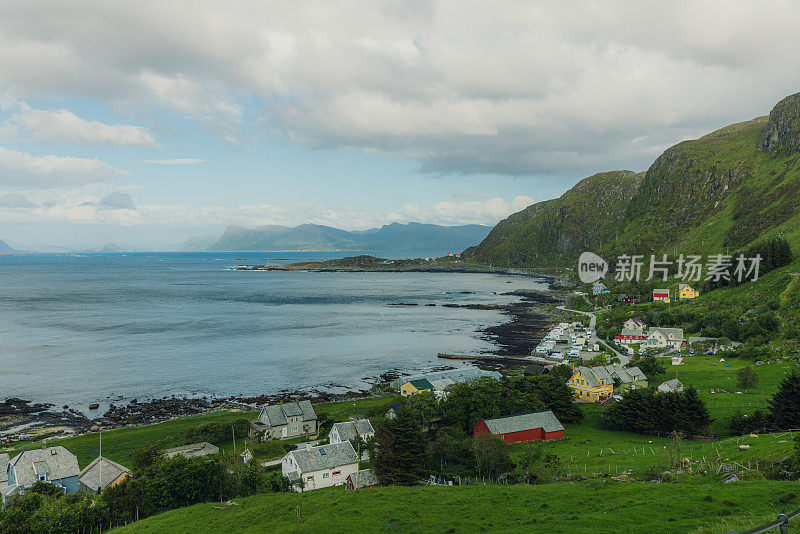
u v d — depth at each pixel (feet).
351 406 429.79
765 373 428.56
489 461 255.29
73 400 462.60
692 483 180.96
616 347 642.22
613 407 355.77
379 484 252.01
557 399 362.53
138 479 223.71
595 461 255.09
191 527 177.68
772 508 128.47
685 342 590.96
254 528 167.22
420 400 365.81
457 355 626.64
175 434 361.92
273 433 357.00
